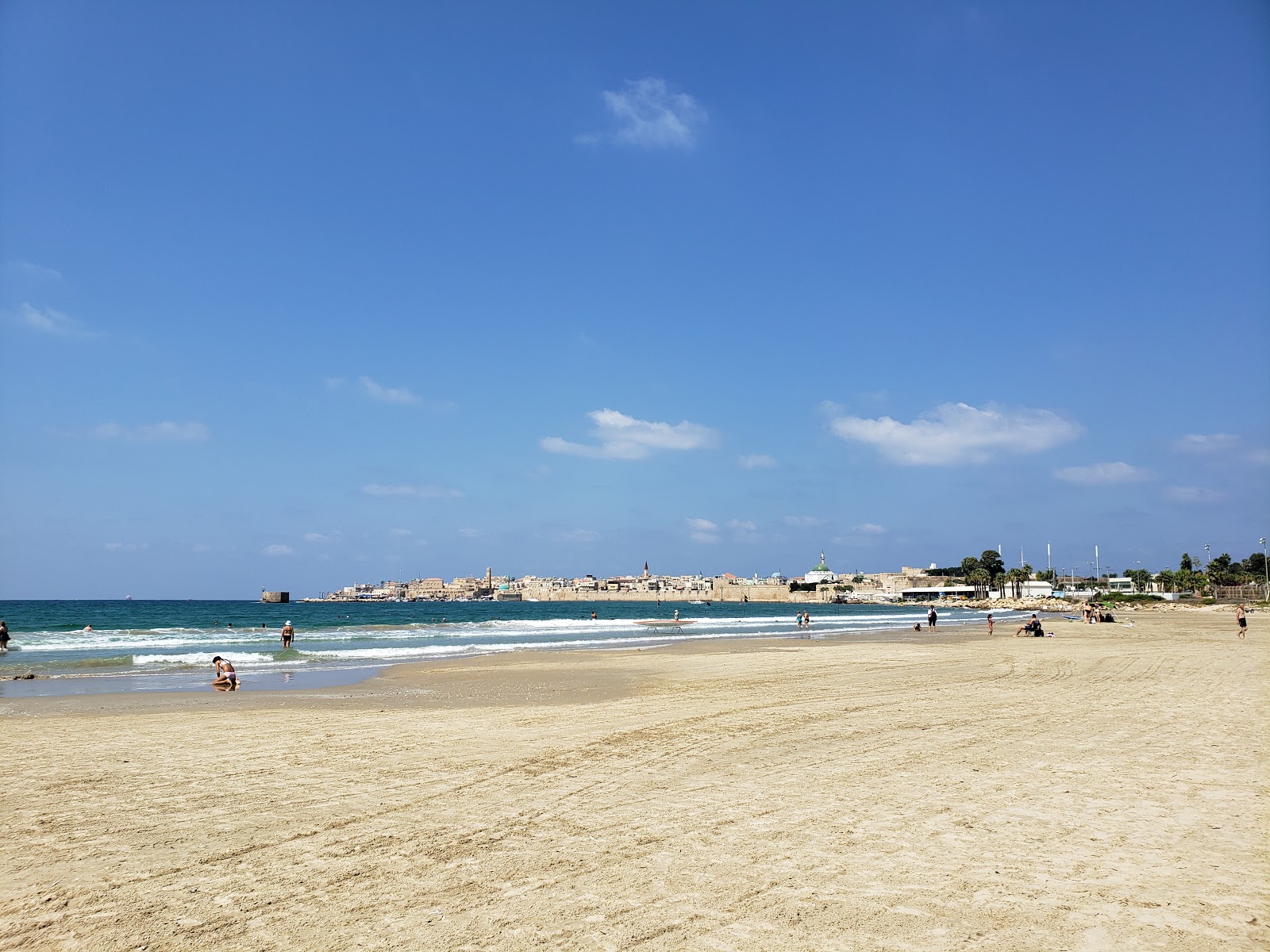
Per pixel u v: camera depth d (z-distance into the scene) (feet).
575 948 18.83
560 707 61.05
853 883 22.68
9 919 20.98
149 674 91.09
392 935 19.79
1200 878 22.61
